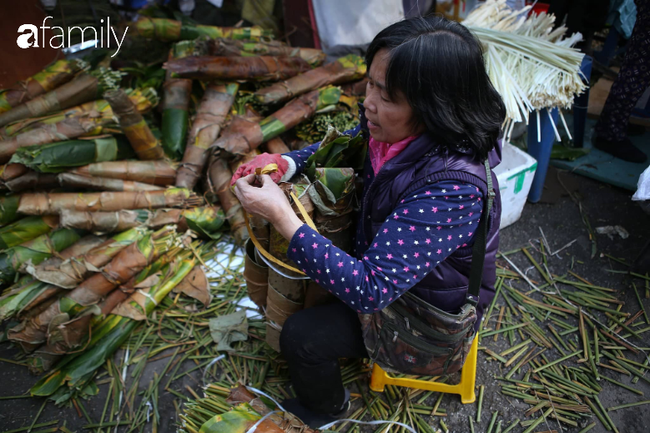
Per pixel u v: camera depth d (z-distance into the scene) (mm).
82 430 1708
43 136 2137
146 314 2004
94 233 2131
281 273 1420
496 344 2045
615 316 2156
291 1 3439
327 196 1297
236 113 2686
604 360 1986
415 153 1114
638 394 1856
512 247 2564
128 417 1745
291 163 1457
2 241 2045
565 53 2422
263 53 2965
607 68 3988
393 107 1064
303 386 1495
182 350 1968
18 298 1818
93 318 1872
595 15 3775
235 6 3652
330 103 2742
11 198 2117
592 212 2789
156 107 2760
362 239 1357
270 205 1128
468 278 1270
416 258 1082
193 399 1804
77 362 1833
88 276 1900
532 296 2283
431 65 968
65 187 2254
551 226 2699
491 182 1155
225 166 2496
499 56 2521
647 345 2043
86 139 2232
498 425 1723
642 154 3102
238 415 1363
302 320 1425
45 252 2035
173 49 2822
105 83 2467
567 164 3139
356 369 1859
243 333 1982
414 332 1306
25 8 2711
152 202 2268
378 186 1198
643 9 2635
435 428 1737
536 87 2375
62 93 2338
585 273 2400
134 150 2418
